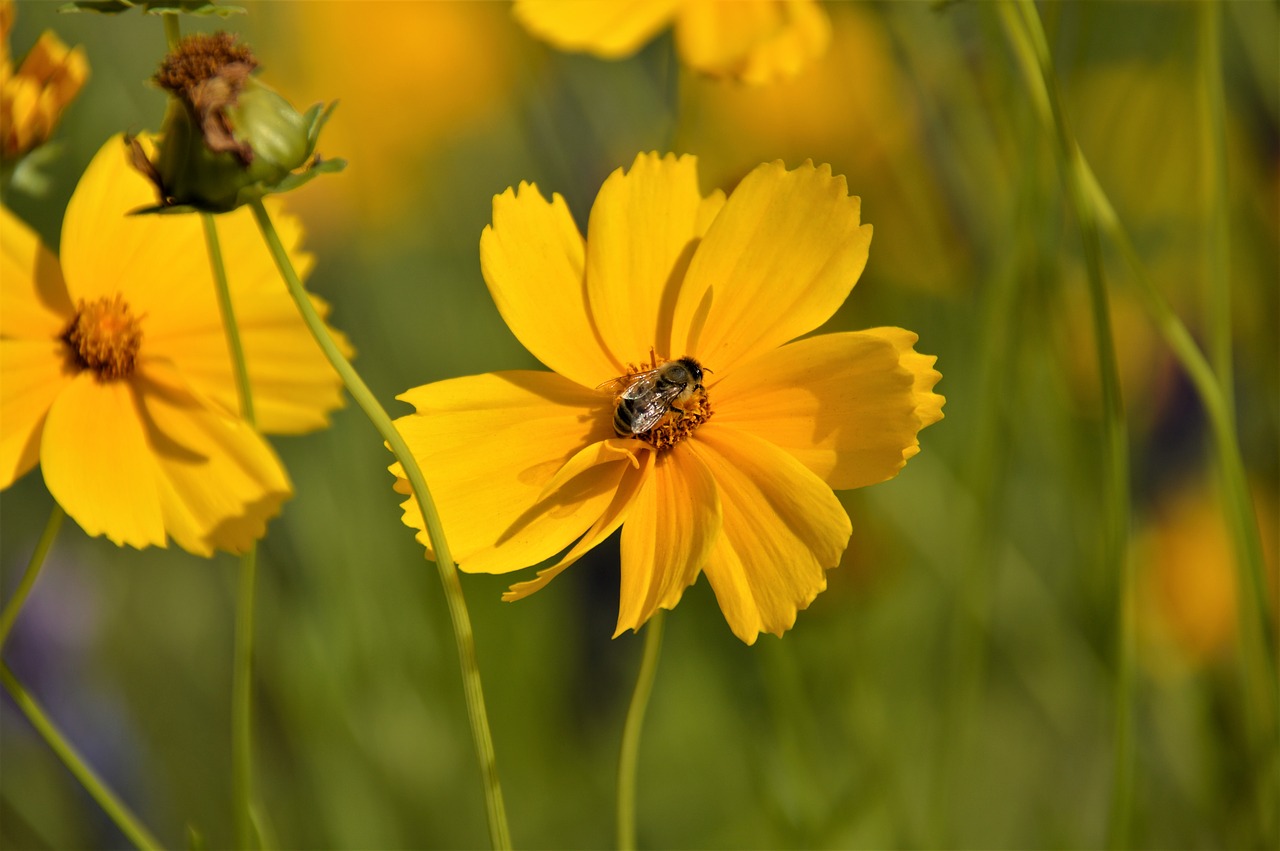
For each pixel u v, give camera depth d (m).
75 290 0.54
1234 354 0.64
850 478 0.51
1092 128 0.64
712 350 0.52
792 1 0.58
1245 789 0.61
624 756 0.52
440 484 0.51
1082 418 0.62
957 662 0.60
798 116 0.65
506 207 0.52
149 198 0.55
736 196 0.52
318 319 0.49
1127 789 0.55
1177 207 0.65
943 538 0.64
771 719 0.66
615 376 0.52
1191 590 0.64
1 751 0.66
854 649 0.63
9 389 0.54
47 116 0.54
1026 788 0.67
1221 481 0.58
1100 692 0.62
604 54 0.57
